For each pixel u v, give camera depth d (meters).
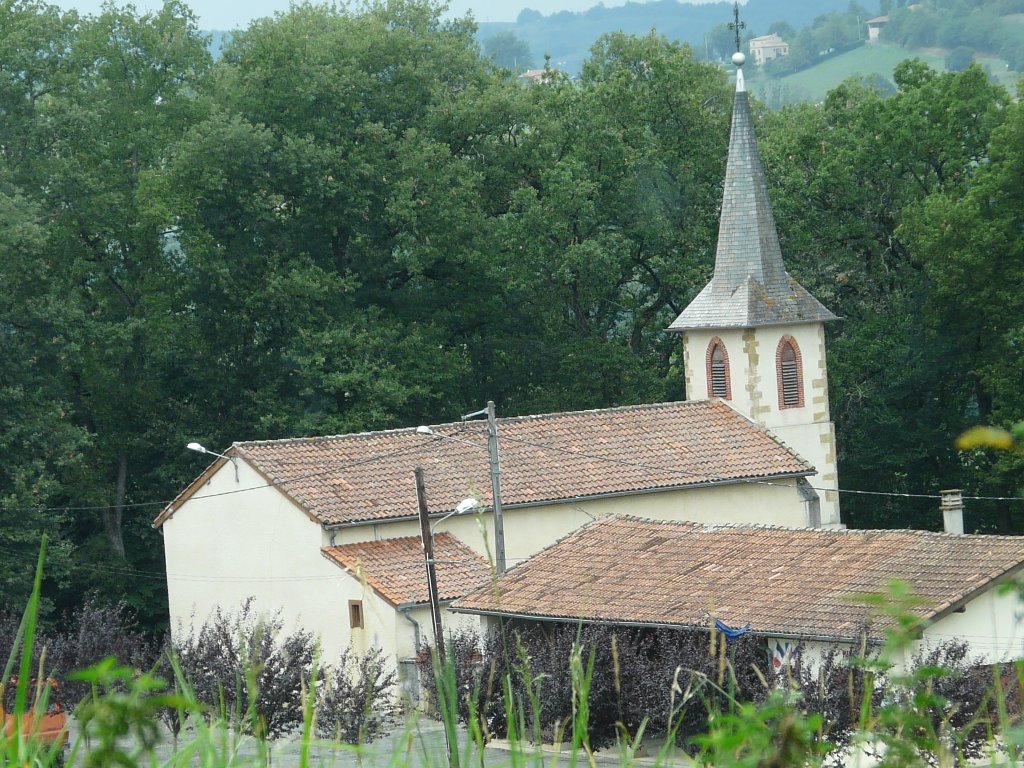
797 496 93.38
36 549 98.69
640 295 136.00
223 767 12.39
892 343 123.69
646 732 49.22
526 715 40.06
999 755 25.17
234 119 112.75
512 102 125.62
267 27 120.69
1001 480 118.25
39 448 101.69
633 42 135.75
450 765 13.09
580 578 69.31
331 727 41.28
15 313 101.00
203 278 115.12
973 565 58.16
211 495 88.31
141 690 9.67
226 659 46.38
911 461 124.81
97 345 114.38
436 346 122.25
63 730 12.12
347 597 79.12
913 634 11.52
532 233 123.56
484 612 68.81
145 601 116.69
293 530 82.75
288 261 117.12
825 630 55.56
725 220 102.44
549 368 131.12
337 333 113.00
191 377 117.94
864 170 127.00
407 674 72.62
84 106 115.25
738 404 100.12
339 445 88.00
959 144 124.06
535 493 85.50
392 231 124.31
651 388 129.25
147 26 123.25
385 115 124.38
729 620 58.81
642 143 130.38
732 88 139.38
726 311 100.44
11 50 111.06
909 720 11.48
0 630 55.91
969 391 125.69
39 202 110.69
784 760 9.84
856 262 128.75
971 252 113.25
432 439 89.56
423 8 135.00
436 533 83.19
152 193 114.50
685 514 89.62
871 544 64.12
